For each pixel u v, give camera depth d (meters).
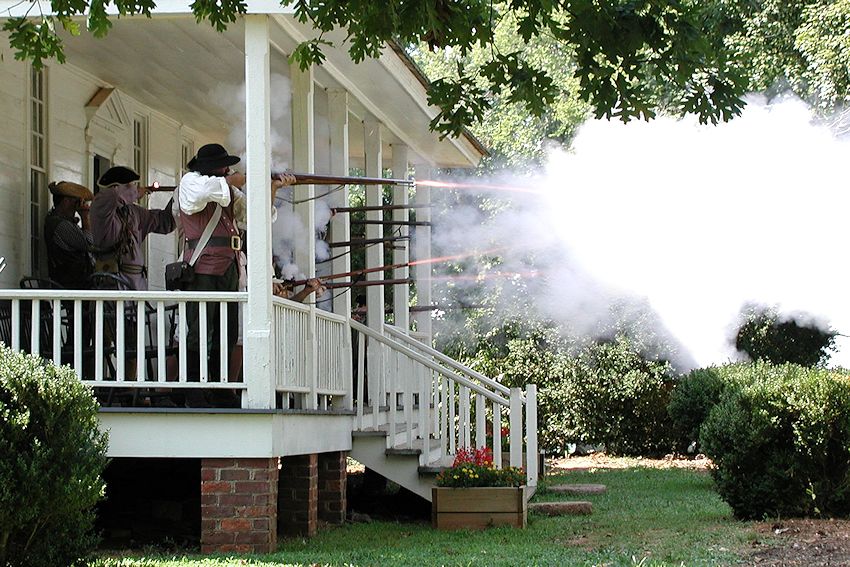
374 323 15.16
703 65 7.86
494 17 7.96
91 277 10.45
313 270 11.97
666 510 13.95
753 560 9.50
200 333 9.89
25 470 7.38
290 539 10.78
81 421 7.87
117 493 11.80
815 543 10.27
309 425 11.05
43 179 12.36
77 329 9.84
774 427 12.16
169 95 14.55
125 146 14.41
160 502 11.40
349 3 7.75
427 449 13.04
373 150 15.53
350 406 12.93
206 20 10.75
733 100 7.87
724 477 12.48
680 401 20.17
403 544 10.67
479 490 11.96
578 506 13.54
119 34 11.71
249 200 9.94
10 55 11.61
